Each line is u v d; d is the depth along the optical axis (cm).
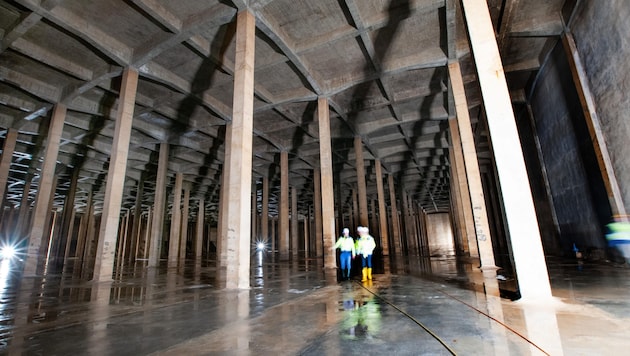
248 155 1090
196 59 1644
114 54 1503
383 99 2109
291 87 1975
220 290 925
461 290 762
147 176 3622
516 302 589
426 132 2667
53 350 394
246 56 1182
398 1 1344
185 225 3950
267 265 2012
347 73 1858
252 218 4231
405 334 408
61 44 1498
